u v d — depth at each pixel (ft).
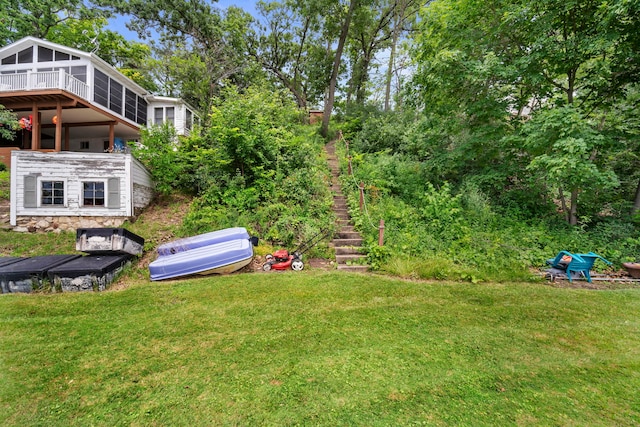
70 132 53.62
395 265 20.79
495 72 25.77
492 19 28.48
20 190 27.89
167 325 13.38
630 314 14.76
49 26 54.70
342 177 36.70
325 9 62.34
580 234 24.59
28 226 27.99
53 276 17.72
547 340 12.14
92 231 20.51
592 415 8.04
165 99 55.42
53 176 28.32
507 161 30.19
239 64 63.77
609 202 28.22
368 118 57.67
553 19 24.50
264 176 31.09
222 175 31.91
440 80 28.02
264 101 41.88
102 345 11.74
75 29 58.49
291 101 55.93
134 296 16.85
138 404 8.54
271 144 34.35
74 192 28.66
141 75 63.16
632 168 28.91
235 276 20.07
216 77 59.11
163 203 33.01
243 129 32.96
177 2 59.93
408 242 23.29
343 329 12.92
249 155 32.68
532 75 25.58
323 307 15.25
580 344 11.87
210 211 27.99
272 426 7.63
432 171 34.50
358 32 70.33
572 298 16.75
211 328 13.08
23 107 40.24
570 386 9.29
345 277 19.70
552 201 29.66
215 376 9.75
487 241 22.98
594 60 25.68
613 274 20.97
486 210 26.68
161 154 32.73
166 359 10.76
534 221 26.71
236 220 26.96
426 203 28.84
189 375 9.81
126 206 29.12
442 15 30.78
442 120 33.65
